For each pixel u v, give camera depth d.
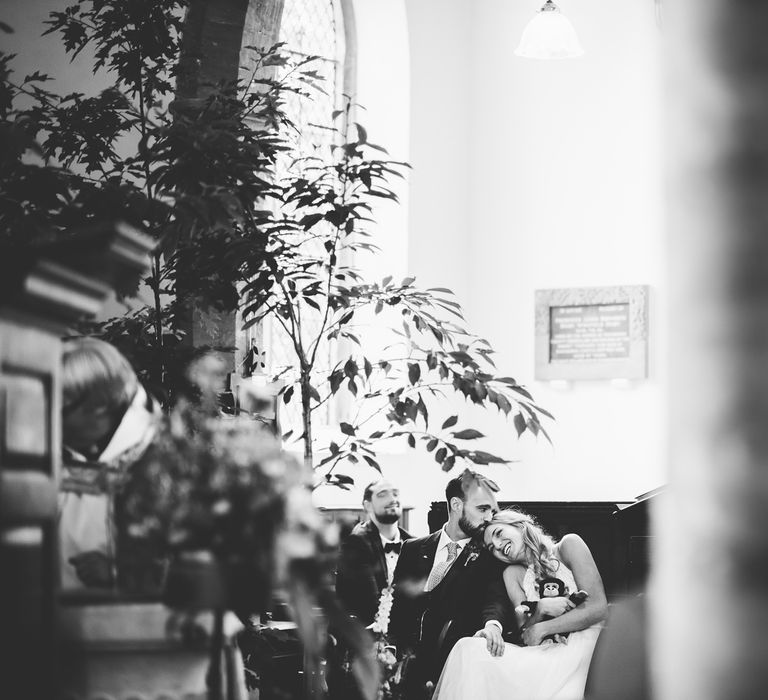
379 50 11.34
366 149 11.28
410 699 5.68
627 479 10.61
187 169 4.57
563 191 11.12
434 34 11.43
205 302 4.99
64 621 2.30
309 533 2.35
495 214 11.39
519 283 11.21
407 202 11.16
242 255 4.82
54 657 2.19
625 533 7.62
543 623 5.59
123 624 2.38
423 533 10.73
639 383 10.61
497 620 5.59
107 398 2.62
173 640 2.42
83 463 2.56
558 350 10.89
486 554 5.83
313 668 4.42
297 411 10.45
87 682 2.32
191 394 4.50
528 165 11.29
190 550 2.28
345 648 4.82
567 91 11.17
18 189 4.33
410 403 4.84
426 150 11.30
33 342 2.17
